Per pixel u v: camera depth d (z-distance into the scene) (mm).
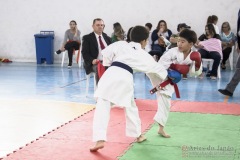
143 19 12719
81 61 12789
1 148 4273
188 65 4516
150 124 5285
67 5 13305
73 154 3988
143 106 6516
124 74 4082
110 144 4352
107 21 13000
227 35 11625
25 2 13680
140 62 4145
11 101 6922
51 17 13523
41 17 13609
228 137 4699
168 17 12523
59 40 13570
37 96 7445
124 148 4207
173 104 6719
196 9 12273
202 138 4641
